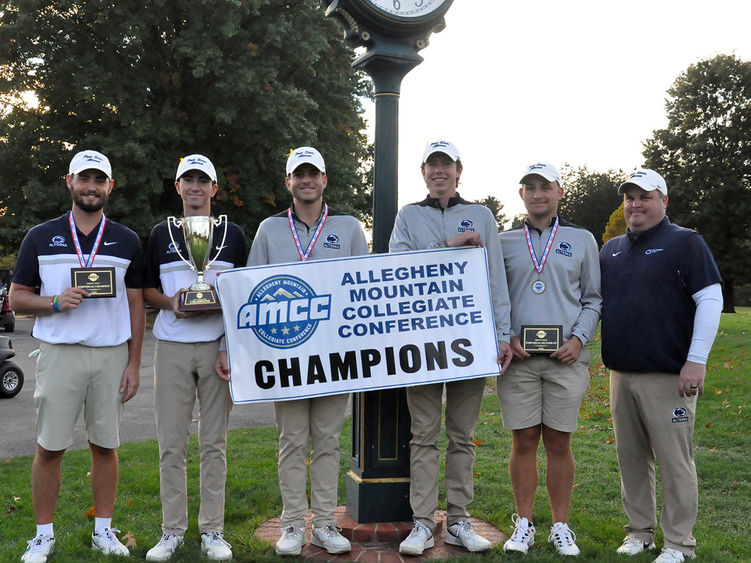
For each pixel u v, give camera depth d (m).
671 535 3.87
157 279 4.10
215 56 19.70
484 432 7.52
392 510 4.30
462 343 4.01
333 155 23.89
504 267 4.14
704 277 3.79
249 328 3.91
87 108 21.20
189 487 5.37
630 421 4.09
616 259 4.12
